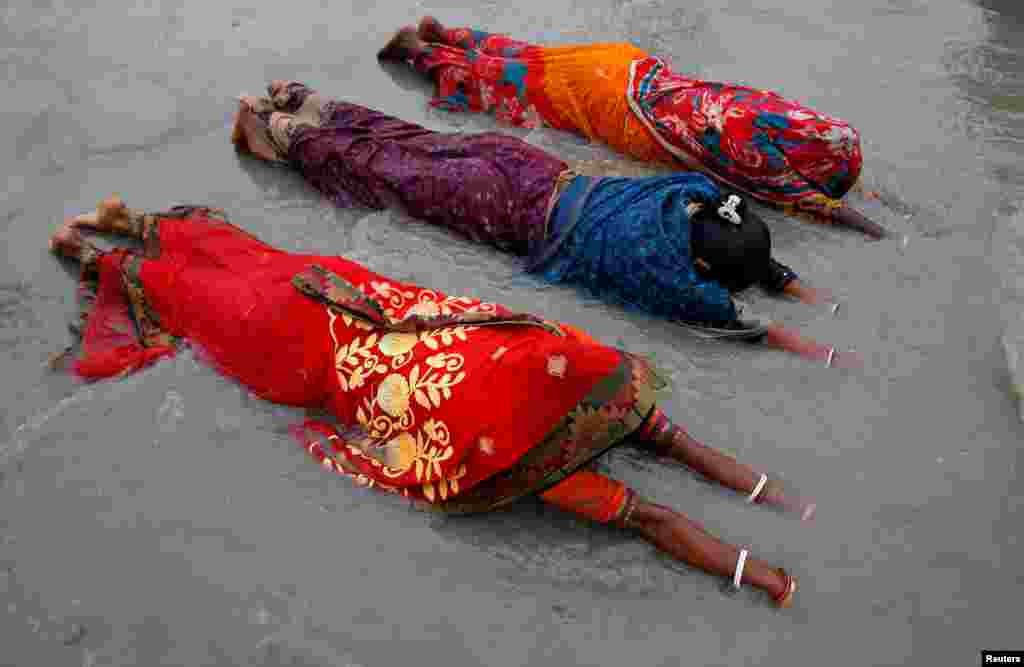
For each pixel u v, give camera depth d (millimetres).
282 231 4227
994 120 5293
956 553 2900
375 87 5395
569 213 3846
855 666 2590
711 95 4387
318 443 3115
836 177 4262
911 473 3166
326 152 4352
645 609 2740
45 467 3064
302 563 2814
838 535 2955
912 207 4543
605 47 4777
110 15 5961
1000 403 3447
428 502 2955
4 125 4781
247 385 3312
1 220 4176
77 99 5051
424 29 5320
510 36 5938
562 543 2920
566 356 2695
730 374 3566
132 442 3148
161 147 4773
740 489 3027
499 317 2889
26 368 3428
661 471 3158
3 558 2795
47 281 3840
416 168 4180
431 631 2650
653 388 2889
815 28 6352
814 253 4234
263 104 4578
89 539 2855
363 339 3082
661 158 4633
